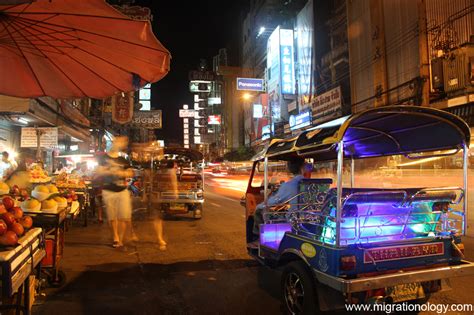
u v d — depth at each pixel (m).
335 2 36.31
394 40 25.27
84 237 8.61
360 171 27.81
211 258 6.83
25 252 3.30
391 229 4.23
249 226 6.33
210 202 17.17
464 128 4.03
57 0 2.93
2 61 3.94
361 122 4.12
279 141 4.92
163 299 4.80
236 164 59.47
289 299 4.26
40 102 13.67
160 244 7.70
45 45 3.65
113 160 7.69
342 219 3.82
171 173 11.47
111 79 4.23
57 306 4.53
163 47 3.60
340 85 31.09
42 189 4.80
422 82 22.14
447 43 21.36
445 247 4.03
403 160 24.02
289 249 4.27
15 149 15.80
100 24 3.29
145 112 32.59
